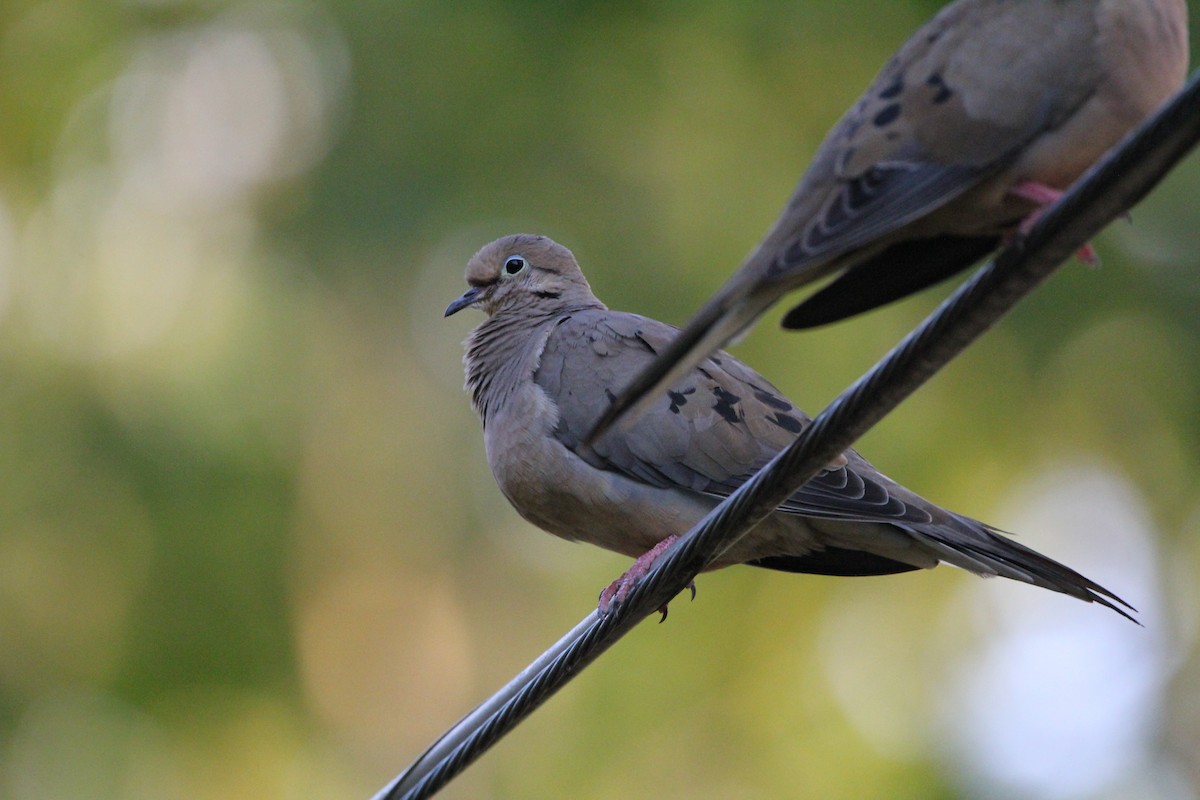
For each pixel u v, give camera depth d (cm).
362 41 1549
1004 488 1501
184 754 1470
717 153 1510
